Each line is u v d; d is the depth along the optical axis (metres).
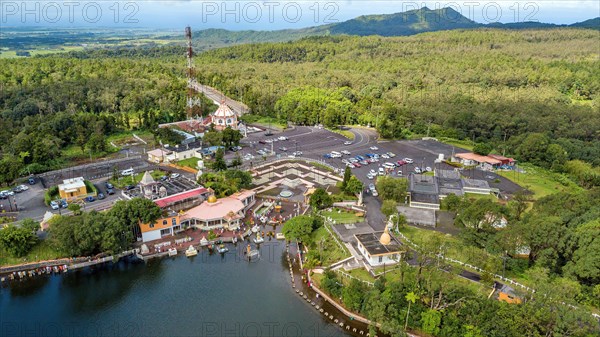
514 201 172.62
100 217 145.00
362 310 116.81
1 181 188.25
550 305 99.38
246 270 142.88
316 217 163.88
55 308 124.38
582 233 122.50
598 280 115.81
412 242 148.12
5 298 128.00
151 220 153.88
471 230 144.12
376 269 132.88
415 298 108.75
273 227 169.12
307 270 139.38
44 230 152.50
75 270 140.75
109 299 128.25
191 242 156.38
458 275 127.12
